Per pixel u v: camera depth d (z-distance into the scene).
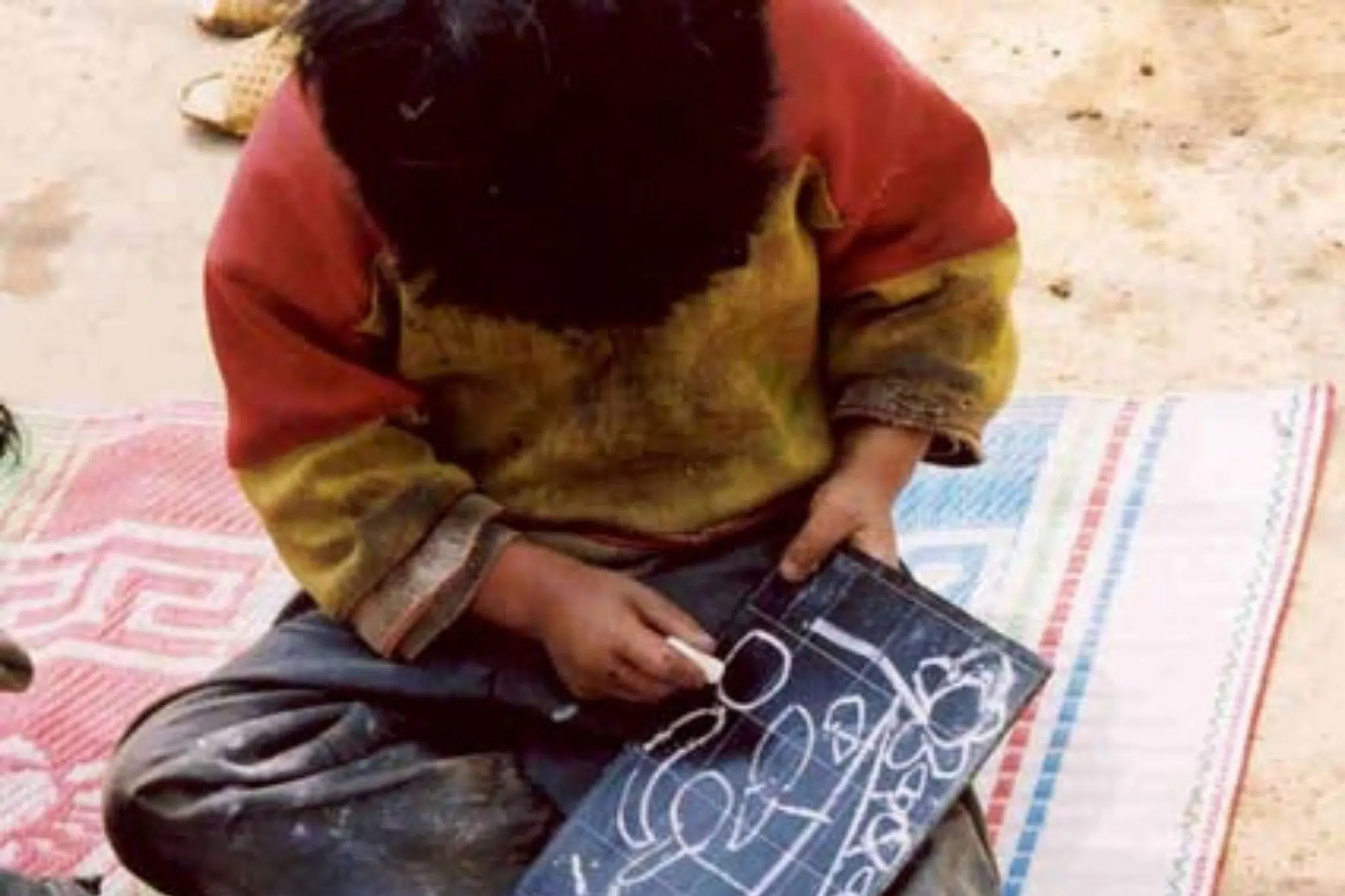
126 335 3.71
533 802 2.54
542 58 1.95
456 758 2.56
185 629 3.22
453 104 1.97
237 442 2.52
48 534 3.37
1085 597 3.09
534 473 2.54
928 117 2.48
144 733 2.61
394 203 2.06
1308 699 2.97
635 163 1.98
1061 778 2.89
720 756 2.48
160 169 3.99
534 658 2.57
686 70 1.98
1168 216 3.66
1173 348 3.45
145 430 3.51
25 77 4.19
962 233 2.54
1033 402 3.37
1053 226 3.66
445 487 2.51
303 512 2.52
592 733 2.54
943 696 2.48
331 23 2.01
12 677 2.41
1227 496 3.18
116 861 2.94
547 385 2.45
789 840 2.43
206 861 2.55
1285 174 3.70
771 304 2.43
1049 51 3.97
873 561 2.56
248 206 2.38
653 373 2.42
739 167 2.05
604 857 2.44
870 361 2.59
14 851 2.96
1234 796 2.85
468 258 2.06
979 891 2.50
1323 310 3.48
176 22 4.26
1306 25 3.95
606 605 2.49
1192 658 3.00
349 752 2.56
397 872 2.52
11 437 2.66
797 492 2.60
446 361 2.43
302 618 2.70
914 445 2.58
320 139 2.28
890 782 2.45
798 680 2.51
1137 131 3.80
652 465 2.54
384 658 2.59
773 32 2.31
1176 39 3.96
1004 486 3.24
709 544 2.59
